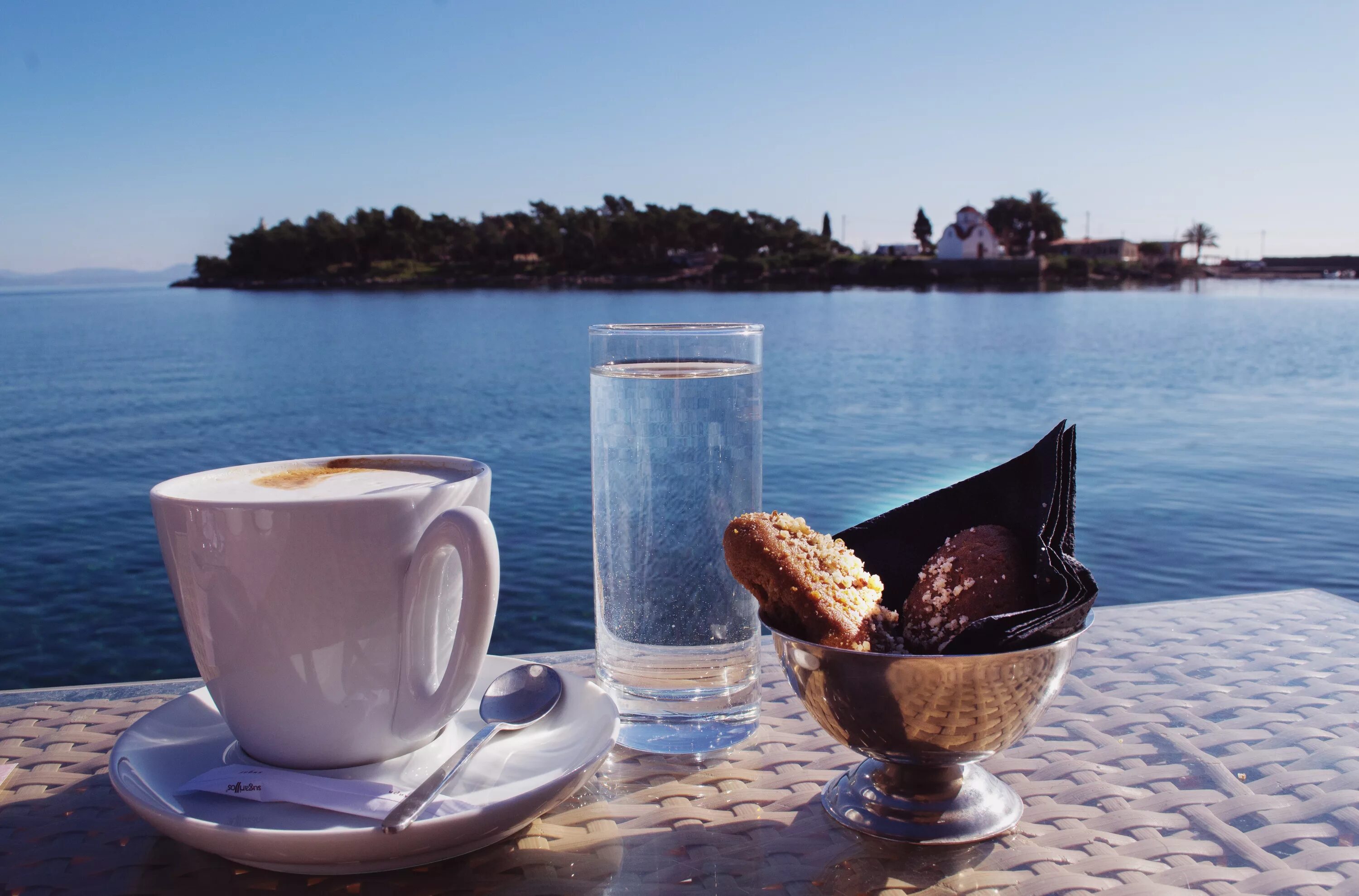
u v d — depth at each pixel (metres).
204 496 0.51
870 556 0.66
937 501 0.66
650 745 0.63
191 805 0.49
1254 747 0.58
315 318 44.94
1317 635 0.78
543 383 20.20
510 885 0.45
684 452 0.63
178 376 22.42
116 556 7.59
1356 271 90.25
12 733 0.64
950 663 0.46
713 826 0.51
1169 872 0.45
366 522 0.49
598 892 0.45
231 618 0.49
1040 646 0.47
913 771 0.52
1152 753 0.58
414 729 0.53
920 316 42.66
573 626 5.52
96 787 0.56
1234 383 18.88
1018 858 0.47
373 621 0.50
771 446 12.20
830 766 0.59
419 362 24.91
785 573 0.53
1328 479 9.76
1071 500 0.56
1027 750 0.59
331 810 0.47
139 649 5.64
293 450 13.03
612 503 0.66
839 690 0.50
